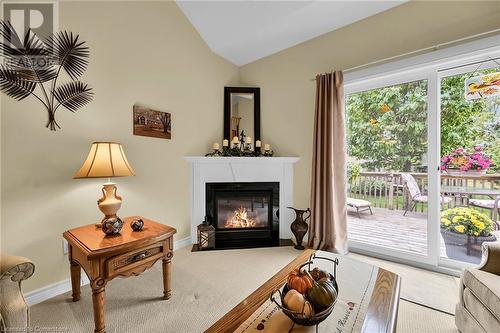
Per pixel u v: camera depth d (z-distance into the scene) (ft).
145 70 7.66
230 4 7.93
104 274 4.33
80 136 6.15
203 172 9.23
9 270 3.38
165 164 8.32
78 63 6.08
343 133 8.06
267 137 10.48
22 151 5.24
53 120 5.67
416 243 7.36
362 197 8.44
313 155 8.52
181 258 7.84
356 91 8.40
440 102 6.91
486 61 6.20
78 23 6.07
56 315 4.96
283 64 9.98
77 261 4.95
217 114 10.35
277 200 9.66
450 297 5.62
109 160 5.41
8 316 3.36
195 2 8.19
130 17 7.23
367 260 7.75
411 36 7.06
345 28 8.36
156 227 5.56
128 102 7.20
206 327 4.62
